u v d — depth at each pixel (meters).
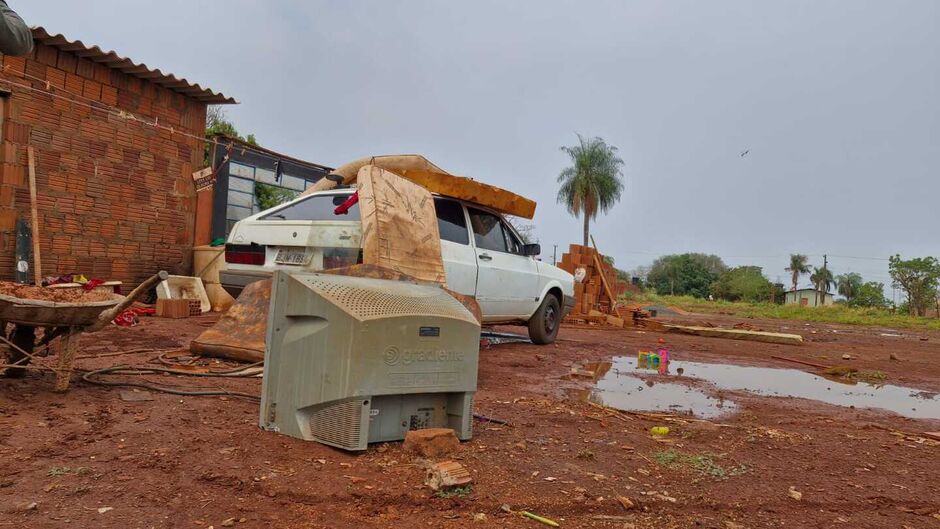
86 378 4.40
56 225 9.16
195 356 5.70
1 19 3.44
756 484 3.25
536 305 9.02
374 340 3.22
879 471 3.63
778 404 5.86
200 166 11.41
